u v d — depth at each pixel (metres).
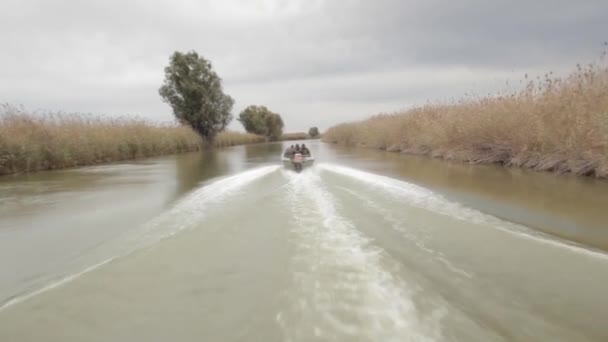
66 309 2.94
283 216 5.58
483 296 2.91
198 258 3.88
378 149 22.77
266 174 11.38
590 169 7.84
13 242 4.71
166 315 2.80
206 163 16.58
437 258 3.69
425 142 15.91
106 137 18.38
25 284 3.44
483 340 2.36
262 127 70.00
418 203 6.11
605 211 5.18
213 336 2.51
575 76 8.83
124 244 4.46
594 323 2.53
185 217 5.62
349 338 2.40
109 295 3.13
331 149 25.92
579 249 3.79
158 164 16.08
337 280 3.27
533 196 6.31
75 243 4.61
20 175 11.84
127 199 7.41
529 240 4.10
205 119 35.31
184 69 33.62
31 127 13.91
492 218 5.06
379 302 2.86
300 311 2.77
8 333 2.63
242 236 4.61
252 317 2.72
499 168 10.15
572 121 8.26
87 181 10.22
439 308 2.76
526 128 9.73
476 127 11.81
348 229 4.79
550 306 2.74
